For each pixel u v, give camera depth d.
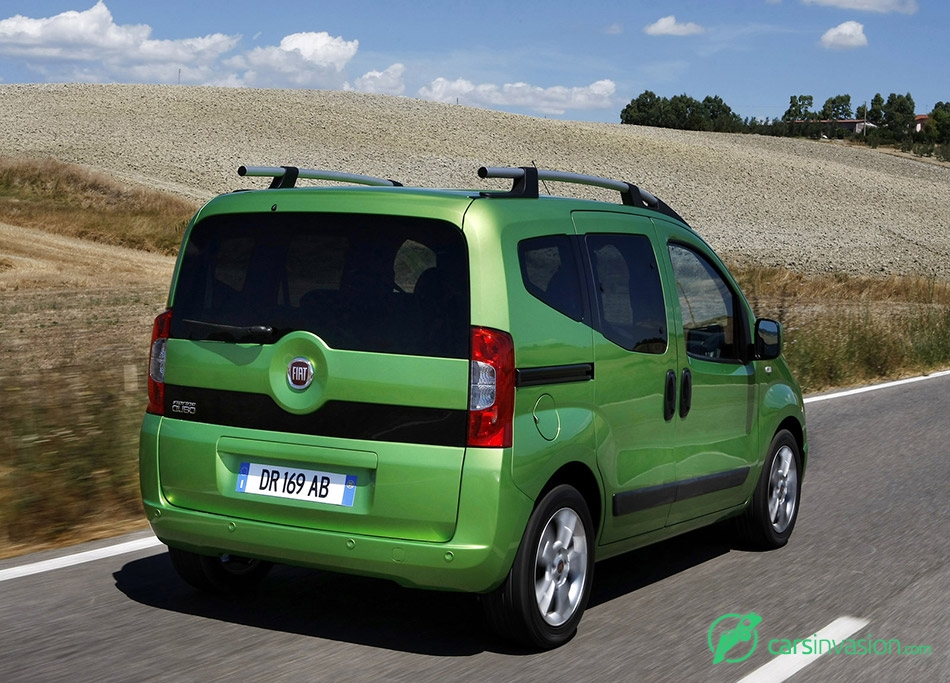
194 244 5.01
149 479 4.98
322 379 4.54
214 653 4.54
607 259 5.22
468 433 4.37
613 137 105.69
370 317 4.53
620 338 5.15
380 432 4.46
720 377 6.04
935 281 44.19
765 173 97.44
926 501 8.19
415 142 86.00
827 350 15.89
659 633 5.03
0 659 4.40
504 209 4.65
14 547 6.13
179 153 67.12
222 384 4.77
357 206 4.65
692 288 5.97
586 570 4.94
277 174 5.39
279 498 4.64
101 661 4.40
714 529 7.22
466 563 4.37
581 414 4.84
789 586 5.89
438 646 4.73
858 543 6.89
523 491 4.47
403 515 4.42
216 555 5.03
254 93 100.81
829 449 10.39
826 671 4.58
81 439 7.57
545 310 4.68
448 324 4.42
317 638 4.77
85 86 95.62
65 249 37.06
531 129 102.69
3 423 7.74
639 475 5.29
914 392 14.70
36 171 45.81
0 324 20.16
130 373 9.70
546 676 4.40
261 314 4.73
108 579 5.57
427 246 4.52
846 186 95.94
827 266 51.34
